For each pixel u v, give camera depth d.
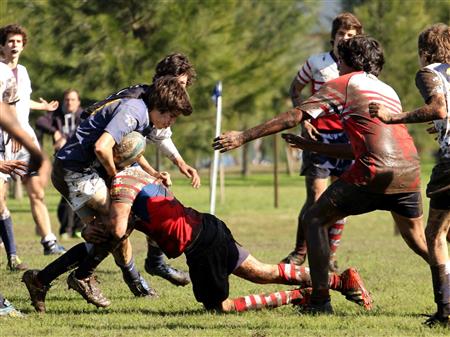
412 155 23.86
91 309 25.88
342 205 23.89
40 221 40.78
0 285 30.80
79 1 78.62
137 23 81.69
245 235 60.38
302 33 117.25
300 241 35.12
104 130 23.48
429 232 23.00
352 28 33.47
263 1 114.69
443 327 22.66
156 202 24.06
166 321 23.72
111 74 78.00
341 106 23.98
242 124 98.69
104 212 24.31
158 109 24.03
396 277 33.88
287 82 116.88
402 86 108.56
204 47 81.50
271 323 23.25
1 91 25.33
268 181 164.25
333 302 27.19
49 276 24.83
